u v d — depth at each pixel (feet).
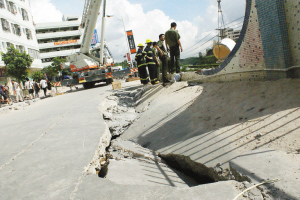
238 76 16.57
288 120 9.57
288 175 6.10
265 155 7.65
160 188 6.67
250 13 13.94
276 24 12.25
